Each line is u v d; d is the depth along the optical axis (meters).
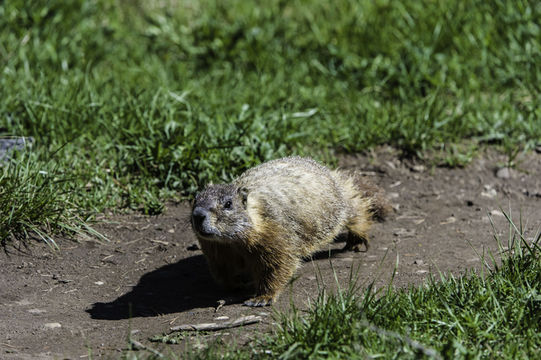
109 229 11.43
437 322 7.36
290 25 18.47
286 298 9.16
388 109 15.11
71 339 8.05
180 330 8.14
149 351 7.58
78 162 12.61
